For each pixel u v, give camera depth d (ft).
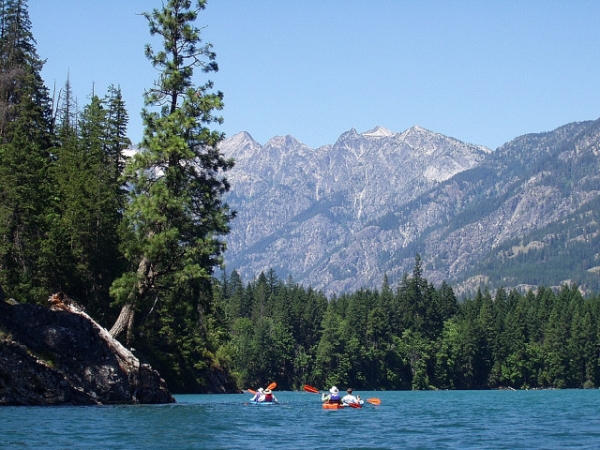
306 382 473.26
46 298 171.83
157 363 254.47
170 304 157.48
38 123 230.27
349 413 157.89
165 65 156.87
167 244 147.33
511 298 618.44
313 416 142.31
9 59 241.76
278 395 321.11
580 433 116.67
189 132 153.99
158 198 147.13
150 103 156.76
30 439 91.20
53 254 182.39
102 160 232.12
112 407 135.33
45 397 131.75
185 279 147.74
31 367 131.54
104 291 191.42
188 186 153.38
